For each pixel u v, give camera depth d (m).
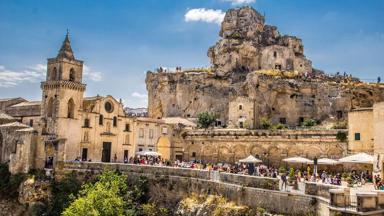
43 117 84.44
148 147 102.50
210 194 54.81
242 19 152.00
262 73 120.19
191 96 133.12
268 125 107.81
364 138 68.00
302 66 145.75
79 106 86.25
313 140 85.94
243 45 141.50
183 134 108.00
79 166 76.12
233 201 49.62
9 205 73.94
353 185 52.53
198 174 59.34
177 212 57.53
